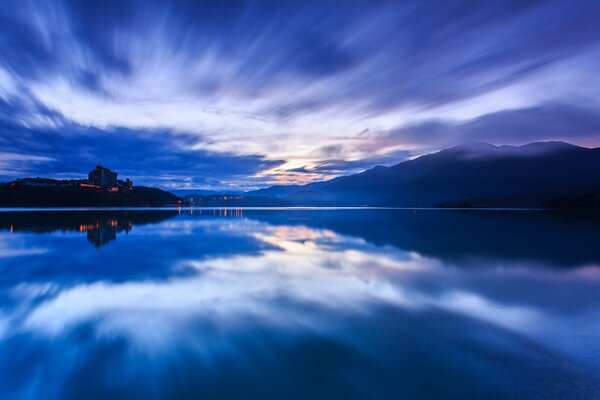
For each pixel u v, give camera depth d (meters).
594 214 60.12
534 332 7.91
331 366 6.43
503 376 6.00
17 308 9.76
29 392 5.58
